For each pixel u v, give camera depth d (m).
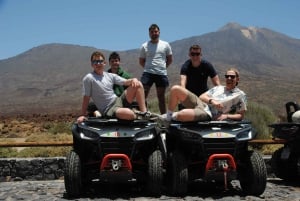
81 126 4.91
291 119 6.33
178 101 5.20
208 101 5.27
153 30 6.91
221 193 5.11
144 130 4.88
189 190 5.32
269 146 9.77
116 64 6.30
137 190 5.31
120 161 4.70
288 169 6.34
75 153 4.90
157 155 4.92
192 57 5.68
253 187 4.88
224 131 4.88
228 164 4.73
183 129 4.91
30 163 7.01
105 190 5.31
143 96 5.25
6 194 5.16
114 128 4.87
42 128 31.28
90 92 5.31
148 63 6.97
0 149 10.81
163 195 4.96
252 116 11.80
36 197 4.91
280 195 5.05
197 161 5.01
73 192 4.82
